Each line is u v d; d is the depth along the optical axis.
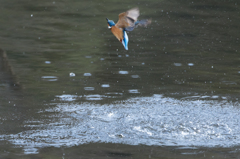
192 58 17.75
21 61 16.56
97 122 9.84
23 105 11.12
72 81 13.93
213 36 22.11
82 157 7.99
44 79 14.11
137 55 18.12
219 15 27.66
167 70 15.71
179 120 9.91
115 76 14.69
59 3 31.02
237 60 17.50
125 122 9.82
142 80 14.18
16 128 9.38
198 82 14.05
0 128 9.34
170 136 9.06
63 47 19.33
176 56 18.02
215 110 10.77
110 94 12.36
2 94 12.10
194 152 8.28
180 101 11.62
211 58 17.78
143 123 9.73
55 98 11.86
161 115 10.30
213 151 8.34
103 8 29.28
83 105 11.18
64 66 16.09
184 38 21.59
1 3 30.09
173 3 31.33
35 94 12.24
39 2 31.23
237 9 29.75
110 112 10.53
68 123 9.78
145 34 22.48
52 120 9.96
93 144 8.63
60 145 8.55
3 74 14.52
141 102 11.48
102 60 17.20
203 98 12.02
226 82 14.10
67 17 26.45
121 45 20.12
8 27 23.17
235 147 8.56
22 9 28.50
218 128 9.49
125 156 8.07
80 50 18.86
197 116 10.24
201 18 26.62
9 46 18.98
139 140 8.85
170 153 8.23
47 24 24.36
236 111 10.72
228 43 20.67
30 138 8.86
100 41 20.78
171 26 24.39
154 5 30.48
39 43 19.92
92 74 14.95
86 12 28.05
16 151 8.19
